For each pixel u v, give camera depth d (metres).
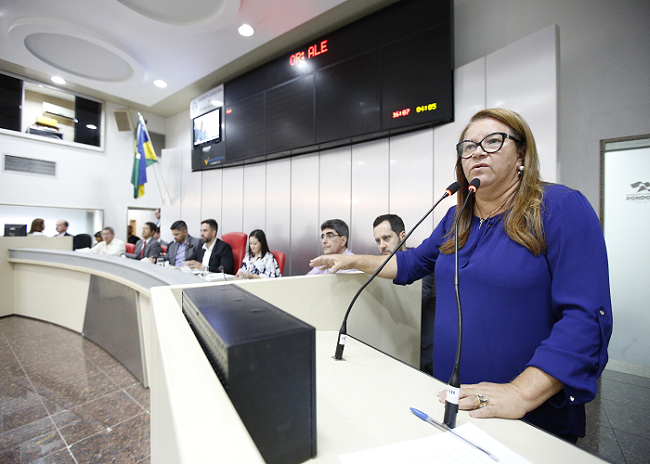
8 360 2.21
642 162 2.12
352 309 1.02
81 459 1.28
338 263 1.00
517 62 2.05
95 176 5.38
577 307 0.58
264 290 0.85
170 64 3.52
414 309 1.29
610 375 2.09
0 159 4.46
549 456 0.41
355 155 3.17
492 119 0.76
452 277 0.80
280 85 3.45
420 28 2.47
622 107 2.05
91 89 5.04
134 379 1.93
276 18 2.75
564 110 2.24
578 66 2.19
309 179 3.62
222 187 4.66
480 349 0.72
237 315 0.42
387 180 2.91
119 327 2.14
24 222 4.76
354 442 0.43
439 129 2.52
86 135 5.33
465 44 2.65
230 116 4.05
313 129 3.17
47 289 3.04
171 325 0.48
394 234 2.00
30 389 1.83
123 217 5.70
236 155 3.99
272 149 3.56
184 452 0.23
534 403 0.51
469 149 0.77
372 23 2.74
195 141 4.57
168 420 0.30
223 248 3.16
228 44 3.14
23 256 3.21
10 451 1.33
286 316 0.43
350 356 0.73
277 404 0.36
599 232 0.62
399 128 2.60
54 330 2.81
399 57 2.57
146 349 1.83
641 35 2.00
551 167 1.90
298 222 3.74
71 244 3.77
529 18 2.37
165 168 5.48
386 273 1.02
